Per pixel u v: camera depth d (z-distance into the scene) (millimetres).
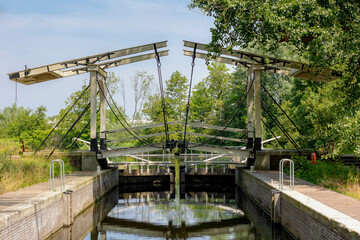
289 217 12375
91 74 21188
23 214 9914
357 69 15414
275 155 21062
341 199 11570
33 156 20156
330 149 21984
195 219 15992
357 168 17984
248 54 19938
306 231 10602
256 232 13609
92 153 21312
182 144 20812
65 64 19828
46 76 20344
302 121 28891
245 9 13742
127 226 14789
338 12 13555
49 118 45125
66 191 13578
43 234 11492
